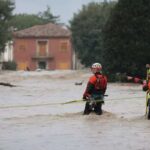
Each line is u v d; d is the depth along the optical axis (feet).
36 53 525.75
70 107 106.73
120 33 231.09
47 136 65.10
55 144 59.21
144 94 150.92
